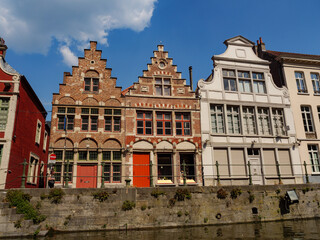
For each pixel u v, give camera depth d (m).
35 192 11.38
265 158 19.41
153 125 17.95
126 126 17.45
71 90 17.22
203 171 17.77
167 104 18.53
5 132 13.44
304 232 11.00
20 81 14.56
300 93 21.41
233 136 19.19
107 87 17.81
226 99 19.80
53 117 16.52
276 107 20.61
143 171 17.16
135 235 10.57
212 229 11.79
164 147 17.72
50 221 11.26
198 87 19.58
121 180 16.59
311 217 14.54
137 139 17.42
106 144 16.94
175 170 17.50
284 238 9.88
